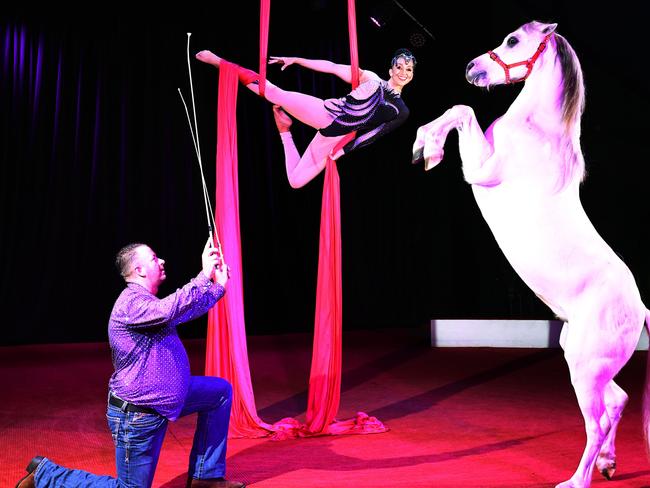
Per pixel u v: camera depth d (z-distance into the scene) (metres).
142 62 9.33
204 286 2.94
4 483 3.43
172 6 9.34
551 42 3.63
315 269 10.24
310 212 10.21
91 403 5.44
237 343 4.46
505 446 4.14
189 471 3.22
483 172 3.56
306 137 10.05
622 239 8.90
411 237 10.66
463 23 9.51
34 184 8.88
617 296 3.30
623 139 8.64
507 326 8.59
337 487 3.35
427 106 10.03
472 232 10.38
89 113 9.12
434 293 10.64
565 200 3.45
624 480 3.47
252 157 9.86
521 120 3.58
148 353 2.86
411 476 3.53
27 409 5.21
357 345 8.80
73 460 3.87
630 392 5.82
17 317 8.80
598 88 8.63
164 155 9.37
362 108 4.52
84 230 9.09
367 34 9.70
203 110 9.50
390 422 4.82
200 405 3.16
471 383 6.28
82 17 9.05
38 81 8.84
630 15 8.31
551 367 7.07
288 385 6.25
